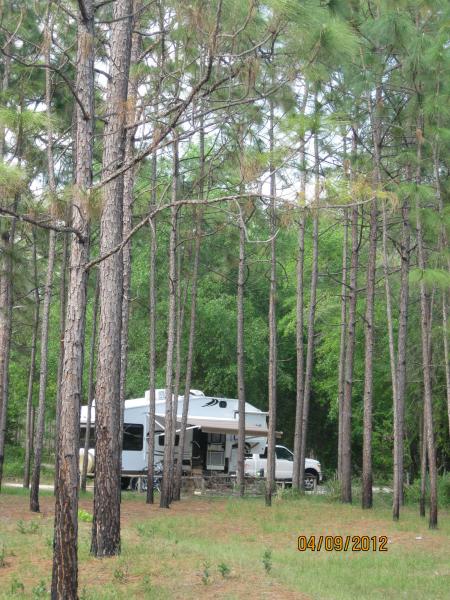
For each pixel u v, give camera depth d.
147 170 23.53
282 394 40.34
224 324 34.16
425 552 13.75
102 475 11.74
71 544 7.99
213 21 7.79
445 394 24.14
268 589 9.57
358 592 10.29
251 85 8.11
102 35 12.21
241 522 17.06
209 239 24.06
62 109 16.05
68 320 8.34
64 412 8.17
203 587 9.55
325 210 7.69
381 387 32.94
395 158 16.59
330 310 31.78
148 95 11.55
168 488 19.70
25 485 23.75
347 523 17.27
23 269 19.44
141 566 10.59
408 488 24.41
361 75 15.19
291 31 7.91
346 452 22.31
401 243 21.19
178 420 26.88
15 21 10.62
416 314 24.81
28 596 9.12
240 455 23.41
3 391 20.02
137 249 32.44
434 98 15.36
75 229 8.16
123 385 19.62
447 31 14.68
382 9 14.67
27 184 7.72
